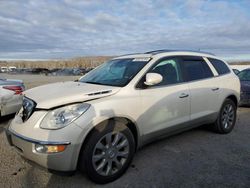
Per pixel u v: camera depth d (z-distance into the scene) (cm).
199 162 358
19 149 293
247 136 482
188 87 400
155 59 374
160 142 442
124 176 317
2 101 557
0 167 345
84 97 292
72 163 273
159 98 353
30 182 304
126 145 316
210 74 460
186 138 465
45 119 276
